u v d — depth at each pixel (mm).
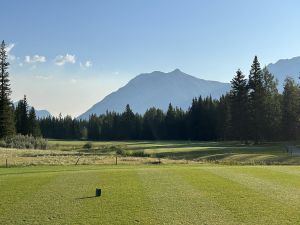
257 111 108562
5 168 41688
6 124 102750
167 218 15508
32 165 46562
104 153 77188
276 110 117500
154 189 21609
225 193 20172
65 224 14914
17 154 68312
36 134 142375
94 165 47250
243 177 26141
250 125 108625
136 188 22047
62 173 30031
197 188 21750
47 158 58031
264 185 22594
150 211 16609
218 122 153750
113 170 32594
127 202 18359
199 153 78500
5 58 104188
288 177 26062
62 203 18297
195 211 16516
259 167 34031
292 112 117375
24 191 21406
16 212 16672
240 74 114125
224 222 14875
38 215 16188
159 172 29594
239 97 113312
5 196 20000
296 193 20078
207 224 14664
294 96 120000
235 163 54906
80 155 68500
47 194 20484
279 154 72750
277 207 17047
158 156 72000
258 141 114938
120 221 15211
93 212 16594
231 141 134750
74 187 22672
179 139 189250
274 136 115875
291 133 116812
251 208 16906
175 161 55719
